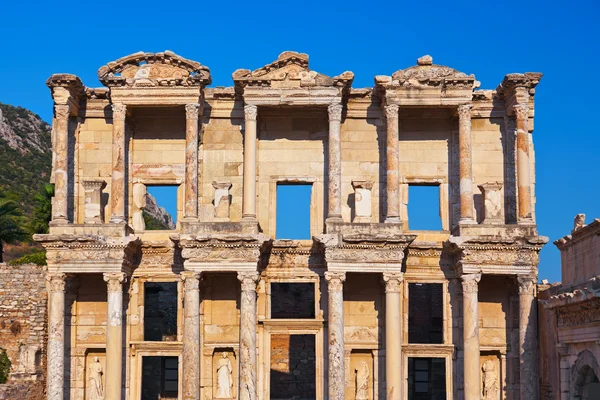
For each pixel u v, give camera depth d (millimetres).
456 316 47375
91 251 45594
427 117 49438
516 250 45469
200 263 45031
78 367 47656
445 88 47094
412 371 57469
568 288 39938
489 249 45438
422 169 49281
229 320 47688
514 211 48625
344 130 49594
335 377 44594
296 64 47250
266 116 49500
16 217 68938
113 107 47031
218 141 49562
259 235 44812
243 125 49656
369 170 49281
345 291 47875
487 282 48188
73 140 49500
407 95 47062
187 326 44938
